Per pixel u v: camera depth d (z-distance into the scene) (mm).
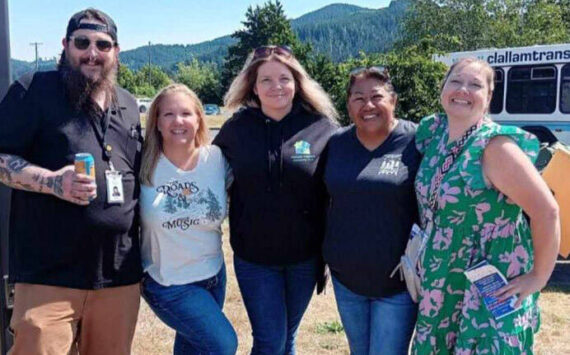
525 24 29625
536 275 2549
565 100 13000
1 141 2744
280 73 3262
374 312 3141
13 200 2854
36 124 2768
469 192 2580
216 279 3260
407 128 3064
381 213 2977
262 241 3309
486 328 2605
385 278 3027
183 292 3111
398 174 2943
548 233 2467
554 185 3031
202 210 3127
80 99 2793
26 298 2789
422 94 13094
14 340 2830
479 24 29578
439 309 2734
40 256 2770
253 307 3400
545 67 13227
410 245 2869
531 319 2678
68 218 2762
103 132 2865
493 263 2604
